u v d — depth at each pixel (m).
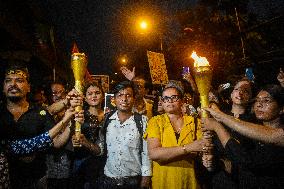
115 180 3.88
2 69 8.93
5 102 3.27
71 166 4.64
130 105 4.07
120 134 3.96
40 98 6.28
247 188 2.98
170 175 3.49
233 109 3.93
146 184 3.86
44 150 2.98
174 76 15.23
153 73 7.17
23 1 10.05
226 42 11.34
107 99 5.50
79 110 2.89
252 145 3.34
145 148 3.92
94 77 9.06
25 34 9.27
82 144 3.80
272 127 2.90
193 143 3.29
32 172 3.16
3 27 7.37
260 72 4.96
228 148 2.90
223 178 3.39
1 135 3.08
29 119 3.24
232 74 10.55
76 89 2.90
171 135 3.56
